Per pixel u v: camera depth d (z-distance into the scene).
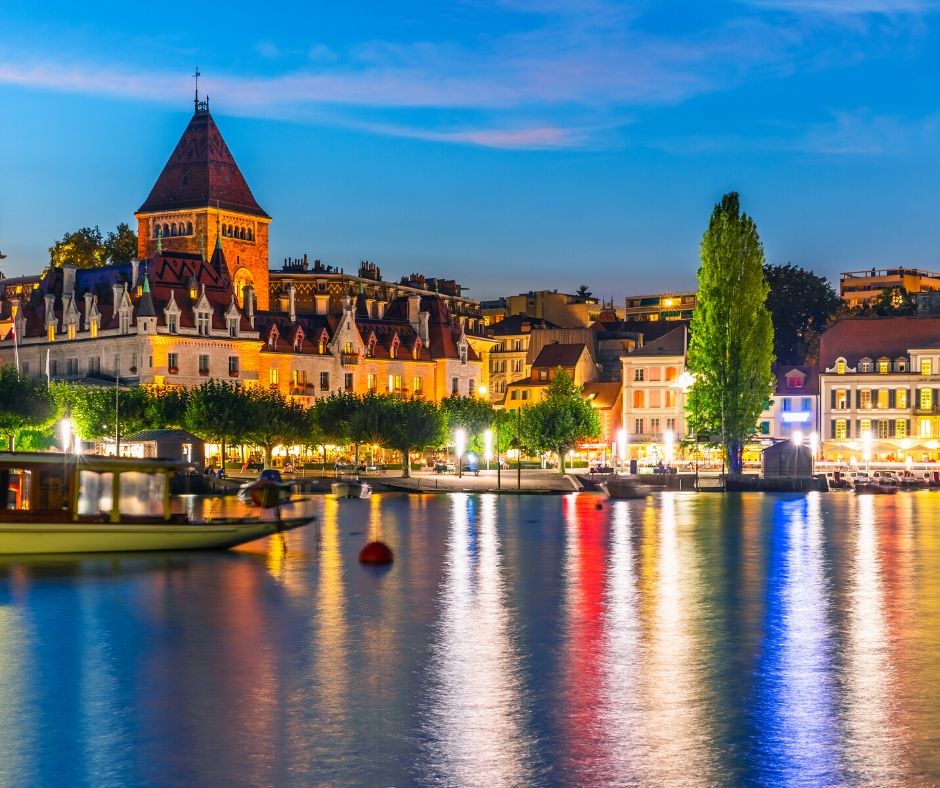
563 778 28.56
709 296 139.12
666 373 198.50
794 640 43.47
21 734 32.06
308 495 127.06
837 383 185.00
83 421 146.75
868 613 49.16
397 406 152.88
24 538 66.31
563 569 63.16
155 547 68.88
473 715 33.62
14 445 136.38
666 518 97.25
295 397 192.62
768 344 138.88
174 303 180.00
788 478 139.00
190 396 155.38
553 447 161.12
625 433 185.00
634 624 46.66
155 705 34.75
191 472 126.94
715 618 48.00
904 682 37.19
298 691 36.19
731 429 138.50
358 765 29.48
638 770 29.08
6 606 50.88
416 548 73.25
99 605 51.12
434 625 46.44
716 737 31.56
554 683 37.09
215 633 44.91
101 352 182.88
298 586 56.66
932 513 102.88
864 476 147.25
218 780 28.56
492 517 98.38
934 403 182.00
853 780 28.42
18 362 195.88
